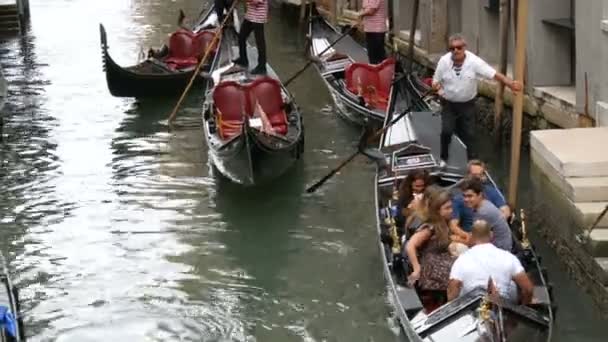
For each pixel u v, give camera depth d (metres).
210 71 17.17
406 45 18.25
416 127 12.48
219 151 12.41
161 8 30.00
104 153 14.83
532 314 7.52
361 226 11.59
